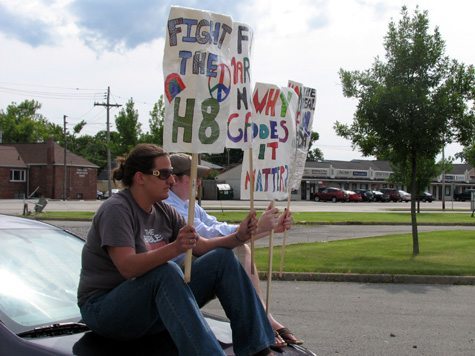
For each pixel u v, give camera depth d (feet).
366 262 43.04
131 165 11.03
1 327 10.00
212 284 10.70
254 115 13.87
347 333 23.85
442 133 47.78
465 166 330.34
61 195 217.77
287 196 14.52
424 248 53.06
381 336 23.43
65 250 12.99
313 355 11.63
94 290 10.62
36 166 217.77
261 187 13.97
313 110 15.40
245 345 10.50
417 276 37.78
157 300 9.77
